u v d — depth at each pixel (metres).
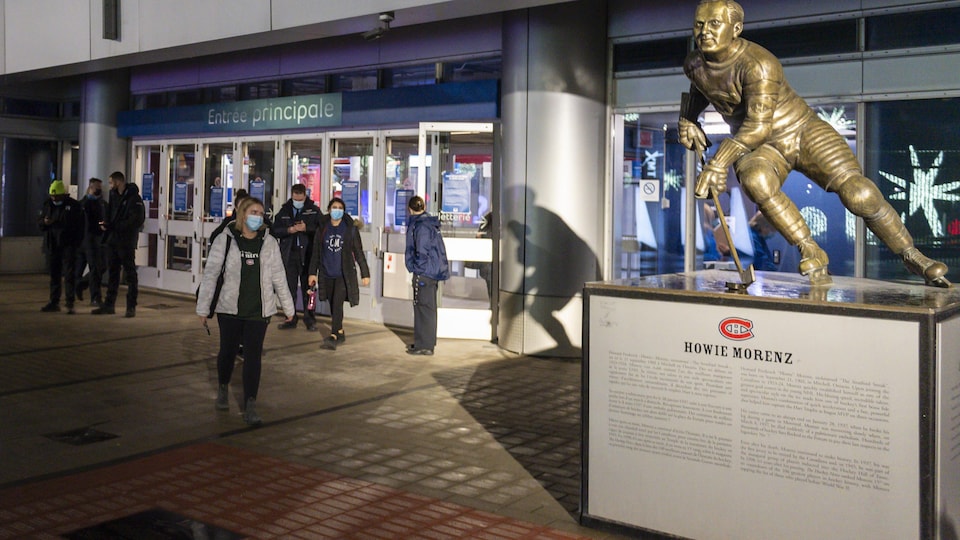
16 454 6.12
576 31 10.06
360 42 12.54
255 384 7.03
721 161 4.82
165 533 4.66
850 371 4.02
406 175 12.38
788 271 9.32
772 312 4.21
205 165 15.11
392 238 12.48
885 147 8.57
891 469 3.93
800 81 8.94
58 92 18.33
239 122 14.00
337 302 10.70
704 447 4.42
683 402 4.48
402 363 9.70
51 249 13.09
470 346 10.91
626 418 4.66
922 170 8.39
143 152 16.25
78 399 7.77
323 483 5.54
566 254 10.15
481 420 7.23
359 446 6.42
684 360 4.46
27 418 7.11
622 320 4.66
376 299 12.66
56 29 13.65
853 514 4.03
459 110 11.23
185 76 15.16
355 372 9.16
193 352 10.06
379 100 12.08
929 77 8.27
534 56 10.14
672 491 4.52
